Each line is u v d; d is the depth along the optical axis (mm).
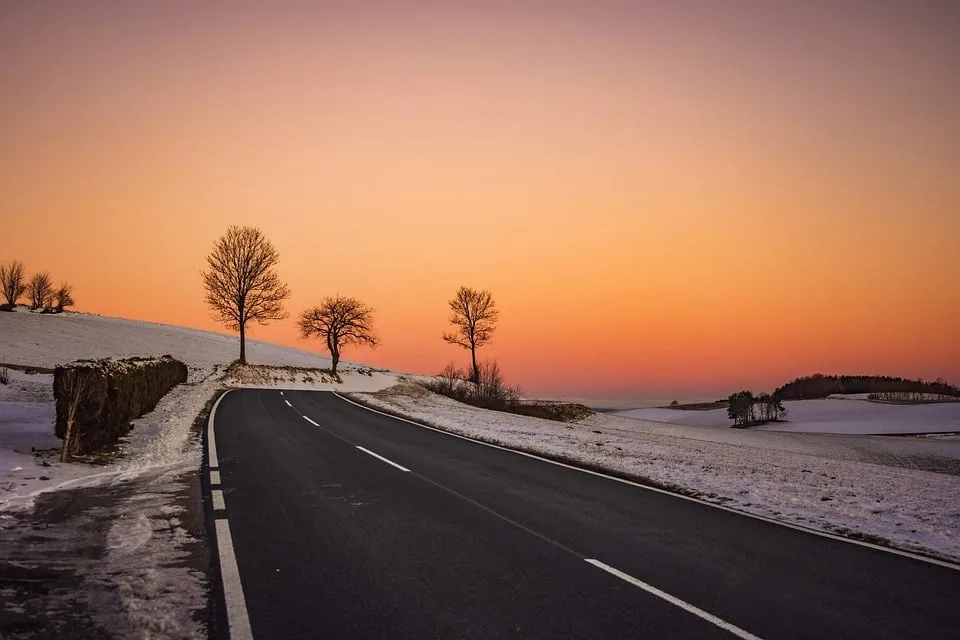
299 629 4961
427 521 8680
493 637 4863
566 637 4875
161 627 4938
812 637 4926
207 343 84000
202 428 19984
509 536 7945
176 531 7879
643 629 5047
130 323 93438
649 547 7535
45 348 58812
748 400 74750
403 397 47688
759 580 6336
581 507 9812
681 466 14898
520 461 14883
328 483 11461
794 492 11672
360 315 77438
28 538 7359
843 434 53938
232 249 64000
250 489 10727
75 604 5379
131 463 13227
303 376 60219
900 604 5684
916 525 9016
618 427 53969
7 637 4664
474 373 72250
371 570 6488
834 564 6926
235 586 5922
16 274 109438
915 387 111875
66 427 12977
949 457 37156
